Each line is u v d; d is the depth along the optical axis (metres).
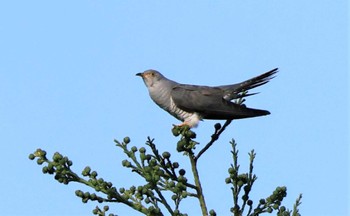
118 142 8.86
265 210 8.90
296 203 9.00
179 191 8.56
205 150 9.29
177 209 8.36
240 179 8.74
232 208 8.78
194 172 8.98
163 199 8.51
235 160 8.88
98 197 8.52
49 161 8.70
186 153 9.27
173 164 8.96
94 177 8.62
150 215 8.30
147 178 8.37
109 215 8.41
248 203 8.86
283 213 8.81
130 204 8.52
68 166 8.64
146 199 8.55
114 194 8.45
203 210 8.72
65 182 8.58
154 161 8.52
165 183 8.91
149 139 8.92
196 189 8.84
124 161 8.77
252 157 8.93
